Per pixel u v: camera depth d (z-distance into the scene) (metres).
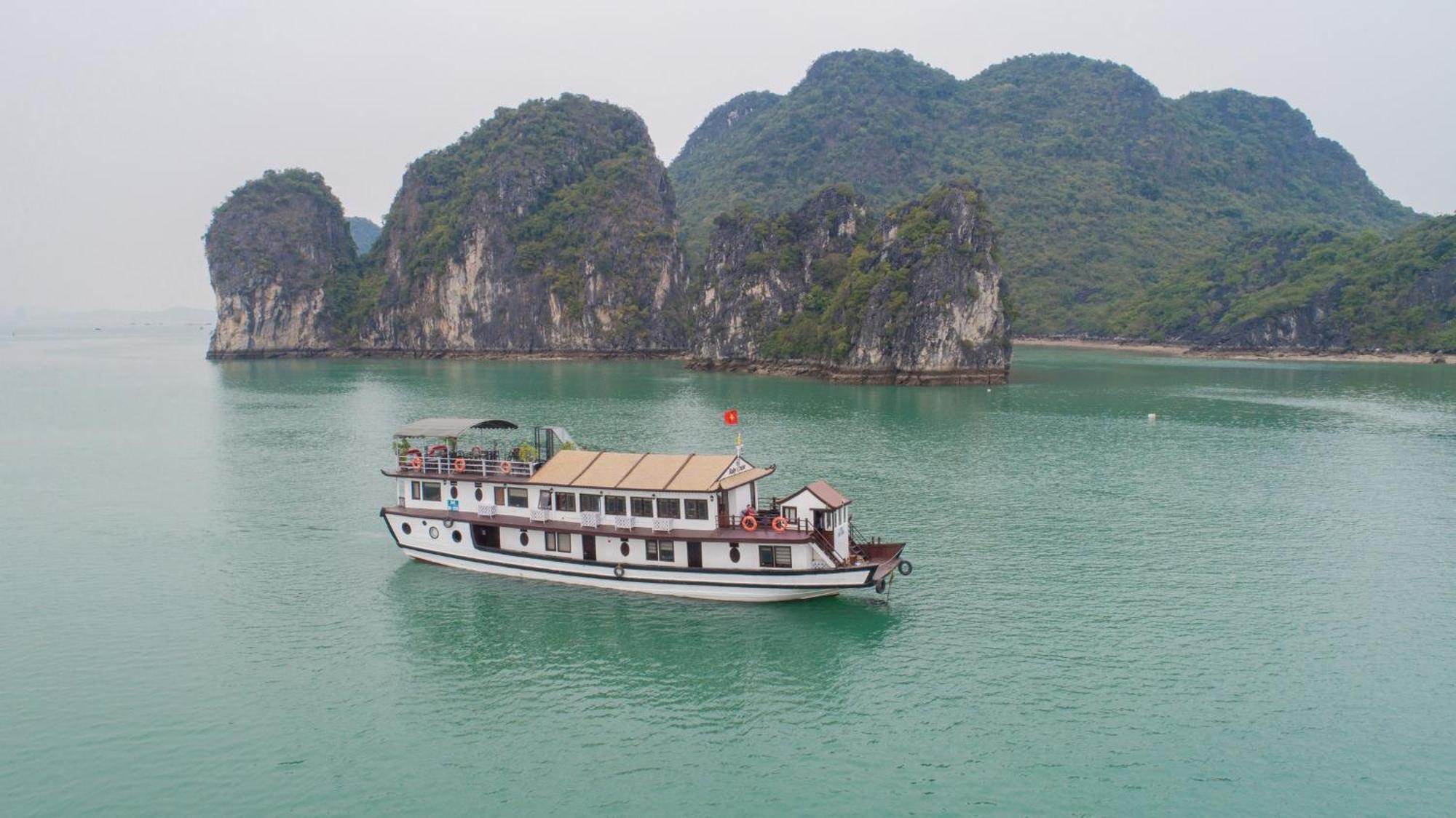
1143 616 40.84
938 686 34.50
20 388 154.88
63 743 31.20
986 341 150.25
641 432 93.06
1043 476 69.81
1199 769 29.02
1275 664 36.12
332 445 88.25
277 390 148.12
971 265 149.38
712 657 37.00
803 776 28.94
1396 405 114.00
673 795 28.08
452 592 44.22
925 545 51.31
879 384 150.00
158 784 28.78
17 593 45.59
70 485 70.31
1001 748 30.27
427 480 47.28
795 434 91.06
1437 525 55.59
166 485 70.19
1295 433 90.94
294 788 28.50
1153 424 97.75
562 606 42.16
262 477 72.31
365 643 38.88
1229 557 49.25
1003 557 49.09
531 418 105.88
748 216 192.50
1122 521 56.47
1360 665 36.03
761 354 179.12
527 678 35.56
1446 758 29.69
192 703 33.91
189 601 44.12
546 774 29.27
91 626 41.25
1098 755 29.83
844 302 162.38
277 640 39.41
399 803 27.73
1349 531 54.16
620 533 42.22
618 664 36.53
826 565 41.09
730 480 42.25
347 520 58.50
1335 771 28.95
